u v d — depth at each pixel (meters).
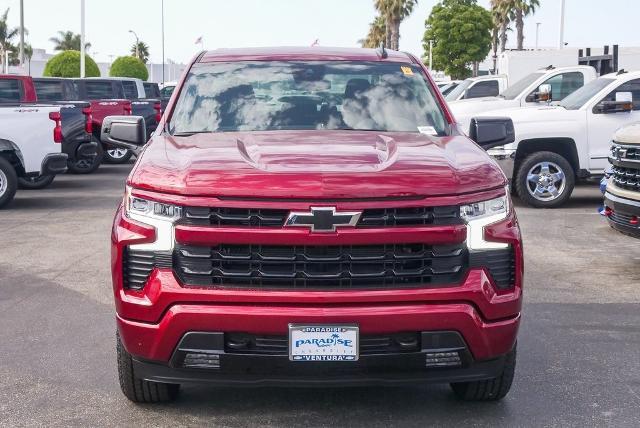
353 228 3.91
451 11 57.59
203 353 4.00
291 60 5.73
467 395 4.74
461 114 16.30
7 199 12.92
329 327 3.92
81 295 7.39
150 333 4.06
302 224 3.90
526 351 5.79
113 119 5.44
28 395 4.94
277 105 5.30
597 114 12.72
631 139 7.93
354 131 5.09
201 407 4.72
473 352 4.08
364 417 4.57
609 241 10.06
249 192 3.92
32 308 6.95
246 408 4.70
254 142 4.67
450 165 4.22
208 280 3.98
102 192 15.19
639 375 5.30
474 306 4.05
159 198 4.05
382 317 3.93
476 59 57.50
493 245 4.11
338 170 4.05
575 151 12.77
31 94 15.71
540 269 8.52
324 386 4.06
